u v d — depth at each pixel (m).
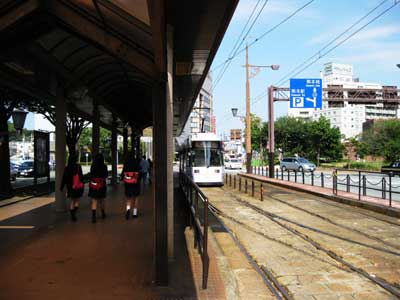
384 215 13.66
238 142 68.75
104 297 5.31
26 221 10.87
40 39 8.12
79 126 25.47
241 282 6.68
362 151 71.94
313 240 9.75
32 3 5.85
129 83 14.16
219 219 12.94
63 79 11.91
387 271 7.26
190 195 10.45
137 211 12.69
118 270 6.46
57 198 12.58
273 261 7.95
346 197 17.39
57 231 9.49
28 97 17.72
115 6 5.53
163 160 5.89
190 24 9.00
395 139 68.50
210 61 12.05
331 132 73.62
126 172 11.28
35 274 6.25
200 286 5.83
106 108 17.48
